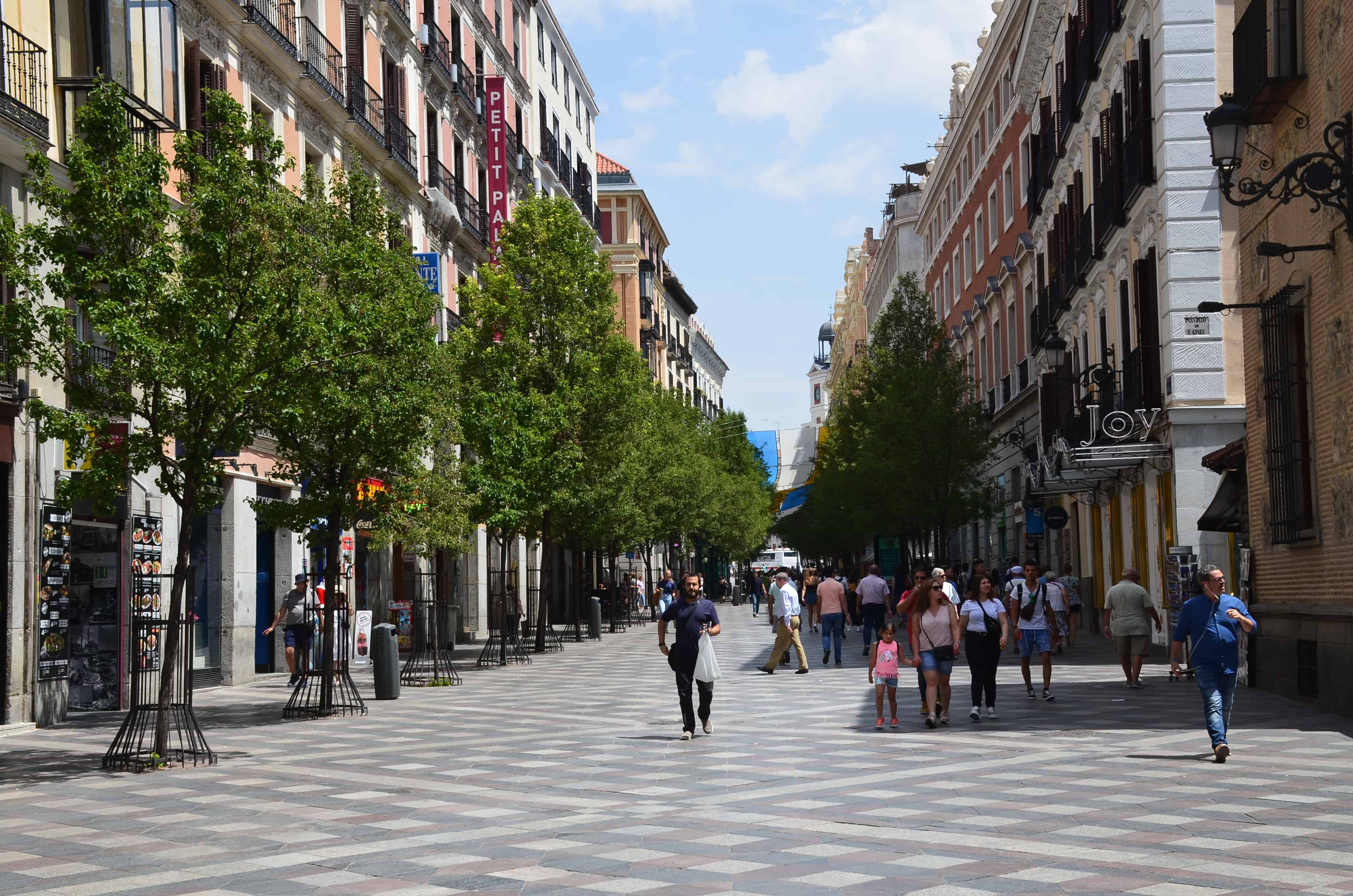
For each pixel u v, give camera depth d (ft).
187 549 44.27
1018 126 142.00
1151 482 87.35
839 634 88.99
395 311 59.16
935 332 138.72
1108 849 26.40
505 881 24.66
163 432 43.57
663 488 160.15
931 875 24.36
